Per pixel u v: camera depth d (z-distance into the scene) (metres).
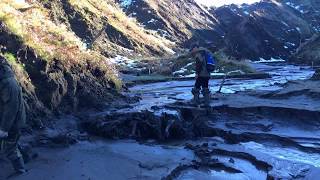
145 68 28.75
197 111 11.98
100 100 12.61
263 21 75.56
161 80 22.94
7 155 7.09
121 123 10.50
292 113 11.92
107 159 8.14
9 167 7.39
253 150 9.09
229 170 8.04
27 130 9.34
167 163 8.05
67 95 11.49
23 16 12.99
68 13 39.03
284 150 9.40
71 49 12.75
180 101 13.55
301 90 14.58
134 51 41.03
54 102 10.81
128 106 12.65
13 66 10.02
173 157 8.55
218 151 9.11
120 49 39.62
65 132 9.96
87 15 40.44
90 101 12.16
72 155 8.29
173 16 62.66
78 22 38.84
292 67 40.44
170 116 10.77
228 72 26.50
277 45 59.78
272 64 48.34
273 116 12.17
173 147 9.51
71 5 39.72
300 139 10.10
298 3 98.25
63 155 8.26
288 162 8.07
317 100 13.62
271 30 74.81
